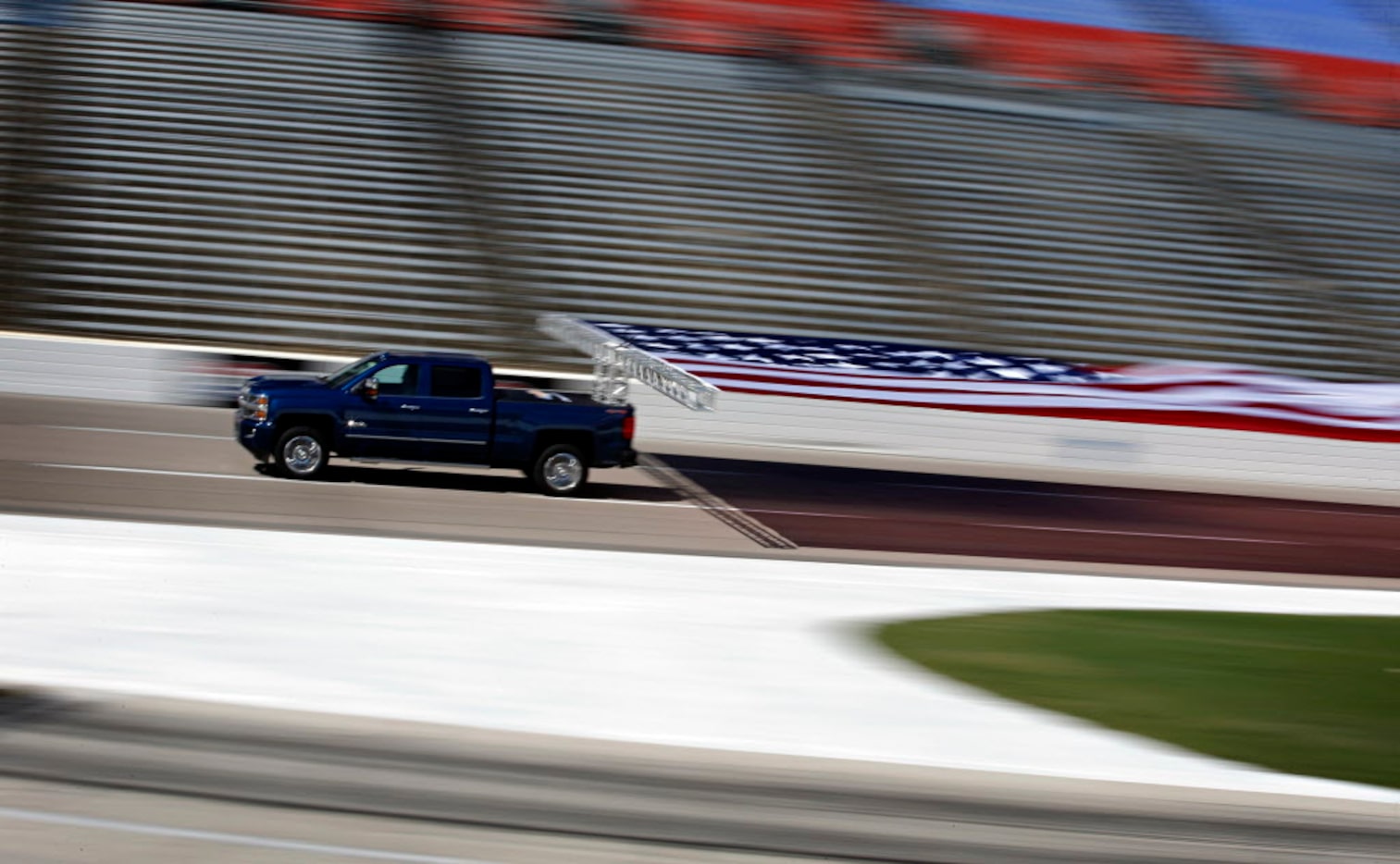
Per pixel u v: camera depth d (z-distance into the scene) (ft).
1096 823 22.85
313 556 41.06
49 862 17.94
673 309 94.84
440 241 97.14
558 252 98.68
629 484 63.72
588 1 140.36
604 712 27.12
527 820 20.85
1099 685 32.63
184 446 61.87
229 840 19.15
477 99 118.62
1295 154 142.41
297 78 115.85
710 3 145.48
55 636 29.58
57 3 119.65
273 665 28.66
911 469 77.41
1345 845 22.90
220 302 86.69
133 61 113.39
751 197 111.65
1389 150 148.66
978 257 109.60
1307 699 32.78
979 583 46.98
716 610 38.24
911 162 123.44
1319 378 102.01
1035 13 161.68
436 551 43.62
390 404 56.24
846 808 22.57
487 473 63.67
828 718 28.04
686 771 23.76
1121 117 142.61
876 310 99.35
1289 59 166.30
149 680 26.81
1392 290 117.91
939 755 26.07
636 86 127.03
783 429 81.71
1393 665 37.50
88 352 76.18
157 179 97.91
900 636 36.63
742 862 19.81
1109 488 77.41
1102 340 101.14
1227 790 25.39
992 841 21.59
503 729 25.43
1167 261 115.24
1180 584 50.83
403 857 19.02
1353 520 74.08
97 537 41.04
